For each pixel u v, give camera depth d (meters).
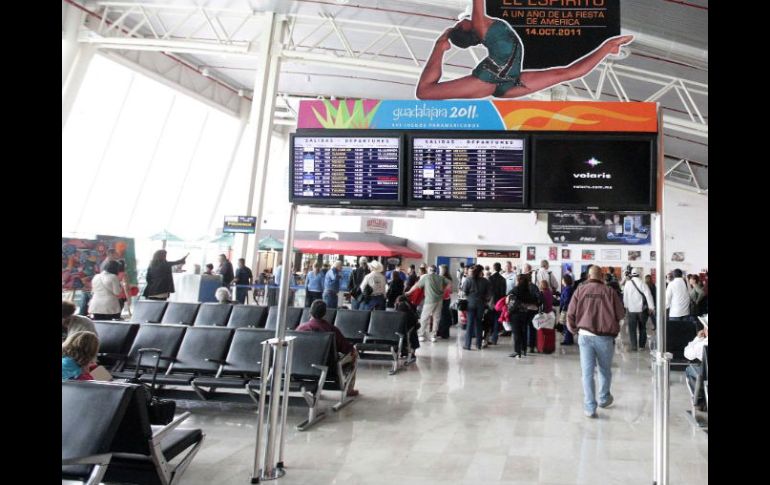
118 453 3.03
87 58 14.38
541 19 4.12
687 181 23.27
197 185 20.55
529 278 10.91
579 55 4.07
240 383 5.57
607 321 6.04
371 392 7.15
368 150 4.30
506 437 5.17
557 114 4.09
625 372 8.95
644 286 11.75
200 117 20.70
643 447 4.89
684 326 7.66
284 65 19.05
